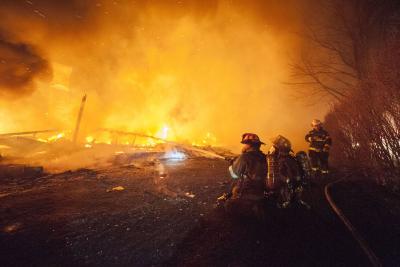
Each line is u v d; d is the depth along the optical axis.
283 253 3.23
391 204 5.07
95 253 2.98
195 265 2.88
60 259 2.83
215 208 4.53
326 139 7.86
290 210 4.54
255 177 4.05
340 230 3.95
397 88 5.96
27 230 3.41
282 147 4.34
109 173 6.88
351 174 7.65
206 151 11.56
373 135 6.72
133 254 3.00
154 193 5.26
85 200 4.67
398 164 5.93
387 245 3.53
